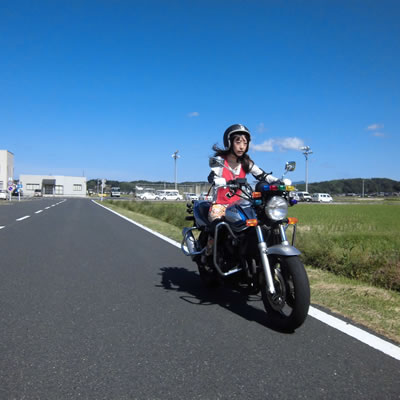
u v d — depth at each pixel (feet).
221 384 7.95
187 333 10.94
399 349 9.84
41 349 9.71
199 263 16.29
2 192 174.09
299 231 28.91
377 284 18.38
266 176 13.46
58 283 16.87
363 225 53.21
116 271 19.62
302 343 10.19
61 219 54.95
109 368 8.66
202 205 15.90
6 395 7.47
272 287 11.10
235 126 13.60
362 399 7.39
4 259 22.50
